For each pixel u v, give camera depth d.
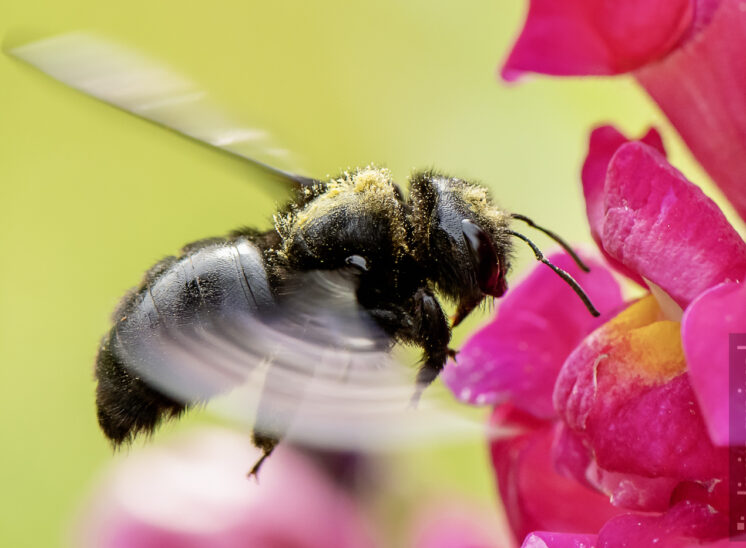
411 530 0.19
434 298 0.16
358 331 0.16
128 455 0.19
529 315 0.16
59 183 0.23
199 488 0.18
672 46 0.15
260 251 0.16
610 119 0.21
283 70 0.23
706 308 0.14
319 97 0.23
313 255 0.16
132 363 0.16
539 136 0.22
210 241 0.16
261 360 0.16
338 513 0.18
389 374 0.16
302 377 0.16
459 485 0.19
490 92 0.22
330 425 0.16
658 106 0.15
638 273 0.15
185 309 0.16
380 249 0.16
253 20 0.23
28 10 0.23
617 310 0.15
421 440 0.16
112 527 0.18
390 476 0.19
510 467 0.16
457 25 0.22
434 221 0.16
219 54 0.23
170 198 0.23
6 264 0.23
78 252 0.23
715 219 0.15
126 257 0.23
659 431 0.15
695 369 0.14
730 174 0.15
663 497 0.15
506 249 0.16
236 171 0.17
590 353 0.15
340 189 0.16
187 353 0.16
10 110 0.23
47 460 0.22
